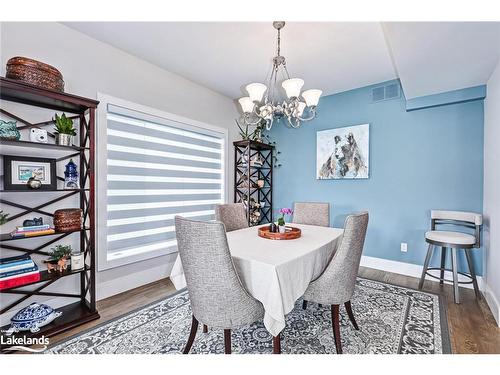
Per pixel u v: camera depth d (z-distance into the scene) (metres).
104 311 2.22
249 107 2.18
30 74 1.78
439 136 2.94
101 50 2.46
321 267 1.81
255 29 2.20
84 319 2.00
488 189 2.47
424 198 3.04
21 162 1.92
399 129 3.19
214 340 1.80
